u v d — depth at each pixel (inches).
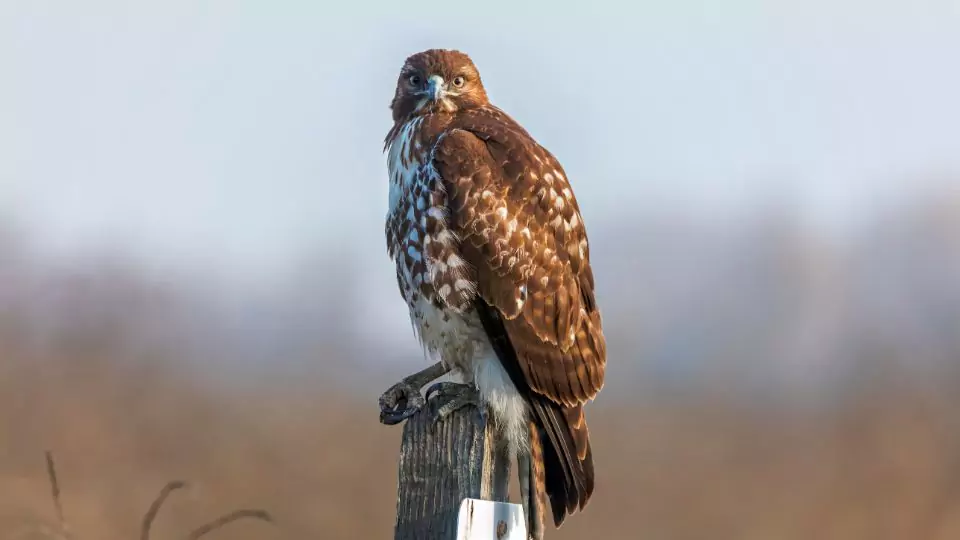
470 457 295.0
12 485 455.5
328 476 606.2
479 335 358.3
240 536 521.7
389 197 381.7
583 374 360.5
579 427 355.9
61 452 550.9
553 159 377.1
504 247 357.1
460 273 358.0
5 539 350.6
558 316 358.6
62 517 345.7
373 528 547.2
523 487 346.0
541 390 352.2
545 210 364.5
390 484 608.4
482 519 289.7
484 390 348.5
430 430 298.2
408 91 406.3
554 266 361.4
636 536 641.6
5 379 609.9
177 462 592.1
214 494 549.0
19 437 563.2
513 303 355.6
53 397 605.6
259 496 556.1
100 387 642.2
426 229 362.9
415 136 377.4
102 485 512.1
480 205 358.6
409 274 370.0
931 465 757.3
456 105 394.3
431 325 366.3
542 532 341.4
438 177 362.6
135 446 601.0
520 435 348.2
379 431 756.0
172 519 506.6
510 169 363.9
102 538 451.5
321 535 540.7
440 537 293.1
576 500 349.7
